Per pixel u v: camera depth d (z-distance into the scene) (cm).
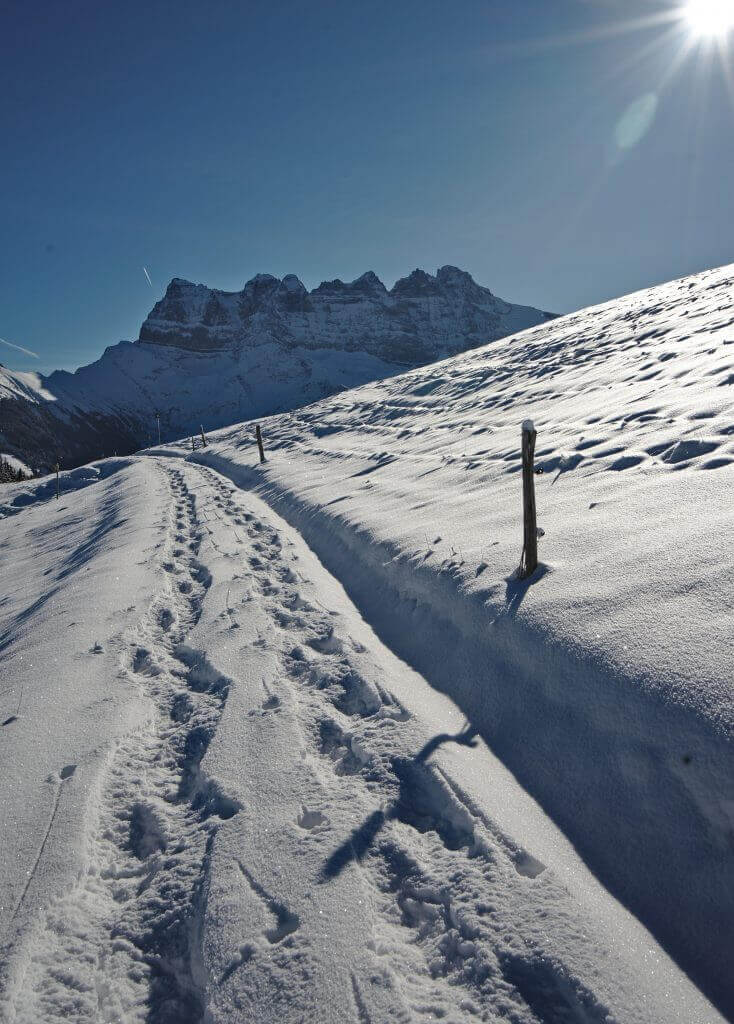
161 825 312
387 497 909
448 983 211
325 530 895
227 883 263
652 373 1078
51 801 323
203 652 523
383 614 562
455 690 400
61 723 406
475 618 433
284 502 1246
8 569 1291
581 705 313
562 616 368
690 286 2447
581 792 280
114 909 264
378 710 394
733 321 1274
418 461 1148
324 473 1396
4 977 225
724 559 346
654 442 646
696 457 548
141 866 288
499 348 3034
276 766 345
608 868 246
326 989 211
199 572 804
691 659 283
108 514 1547
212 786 333
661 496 489
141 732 404
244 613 611
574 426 898
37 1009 217
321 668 462
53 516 1947
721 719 248
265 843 284
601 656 319
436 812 296
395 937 232
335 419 2545
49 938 244
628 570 385
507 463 830
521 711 345
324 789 320
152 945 246
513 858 258
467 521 634
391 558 629
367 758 343
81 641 555
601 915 225
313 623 564
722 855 224
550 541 481
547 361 1892
